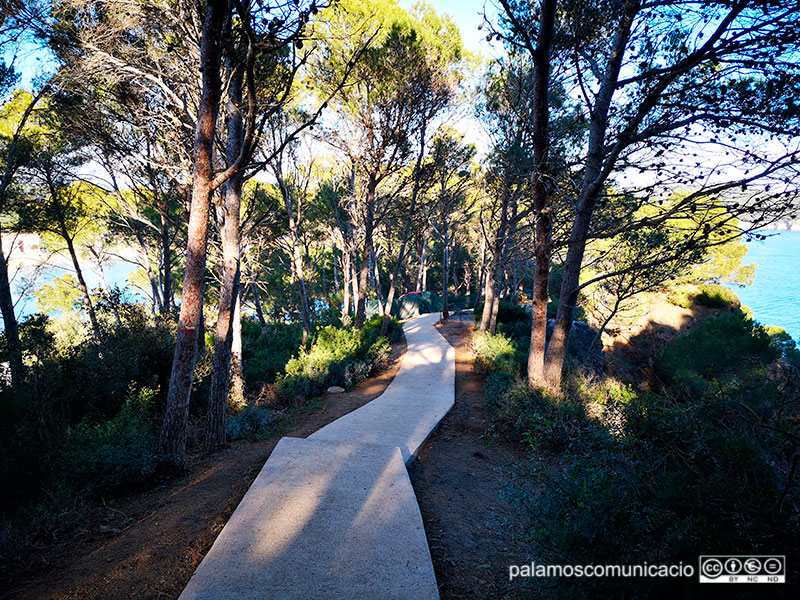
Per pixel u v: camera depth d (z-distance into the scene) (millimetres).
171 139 10969
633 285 15234
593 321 23422
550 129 9672
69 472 4969
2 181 13305
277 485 4840
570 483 3049
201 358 10789
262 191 18547
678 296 23734
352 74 13547
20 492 4754
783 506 2279
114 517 4492
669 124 5996
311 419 8875
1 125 14164
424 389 11227
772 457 2512
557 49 7414
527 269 19578
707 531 2229
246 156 5598
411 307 39688
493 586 3396
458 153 17641
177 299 31891
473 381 12430
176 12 8125
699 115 5750
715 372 14000
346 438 6969
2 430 5582
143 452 5363
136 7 7684
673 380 13828
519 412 7570
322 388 12031
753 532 2283
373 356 15031
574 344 18219
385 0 12938
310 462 5516
